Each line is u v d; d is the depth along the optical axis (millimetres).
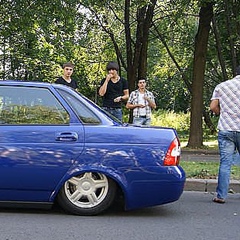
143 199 6496
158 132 6594
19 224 6082
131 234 5770
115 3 23422
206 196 8641
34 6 18250
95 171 6438
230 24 19062
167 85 47031
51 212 6754
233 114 7930
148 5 20641
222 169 8016
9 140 6406
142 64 22969
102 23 26047
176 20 21969
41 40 23781
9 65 31016
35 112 6609
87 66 32719
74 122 6559
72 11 18859
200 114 18906
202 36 18828
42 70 30172
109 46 30031
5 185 6375
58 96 6672
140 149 6477
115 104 10852
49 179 6406
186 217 6820
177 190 6512
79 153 6430
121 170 6441
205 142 24109
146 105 12180
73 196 6531
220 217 6883
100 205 6566
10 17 18484
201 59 18891
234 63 19656
